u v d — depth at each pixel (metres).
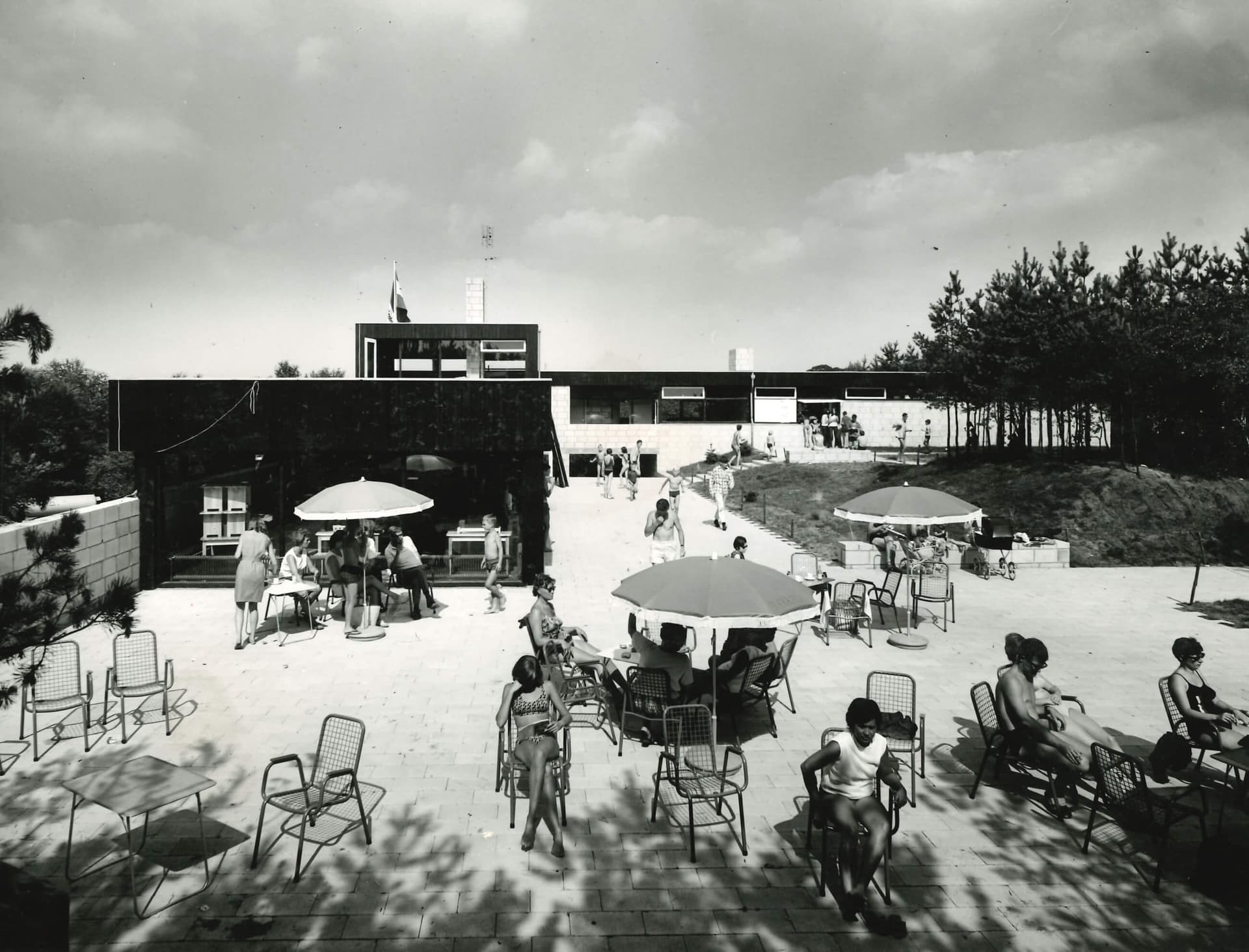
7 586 4.96
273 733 8.77
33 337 4.93
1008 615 14.74
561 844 6.32
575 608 14.90
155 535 16.52
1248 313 24.17
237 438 16.50
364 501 12.52
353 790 6.46
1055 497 24.50
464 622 13.84
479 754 8.27
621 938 5.31
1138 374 25.48
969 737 8.83
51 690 9.20
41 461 5.07
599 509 29.14
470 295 29.98
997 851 6.48
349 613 12.74
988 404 30.84
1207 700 7.47
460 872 6.07
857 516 12.16
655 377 43.09
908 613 13.27
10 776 7.62
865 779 5.79
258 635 12.95
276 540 16.89
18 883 4.58
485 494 17.16
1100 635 13.34
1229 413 25.02
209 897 5.70
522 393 16.59
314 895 5.75
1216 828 6.85
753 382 43.59
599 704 9.59
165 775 5.93
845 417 42.16
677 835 6.66
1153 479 24.38
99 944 5.16
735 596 7.64
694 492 33.69
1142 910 5.69
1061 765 6.90
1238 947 5.29
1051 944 5.31
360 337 27.59
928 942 5.31
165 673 8.80
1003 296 29.62
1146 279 27.66
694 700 8.73
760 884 5.96
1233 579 18.31
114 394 16.25
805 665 11.48
